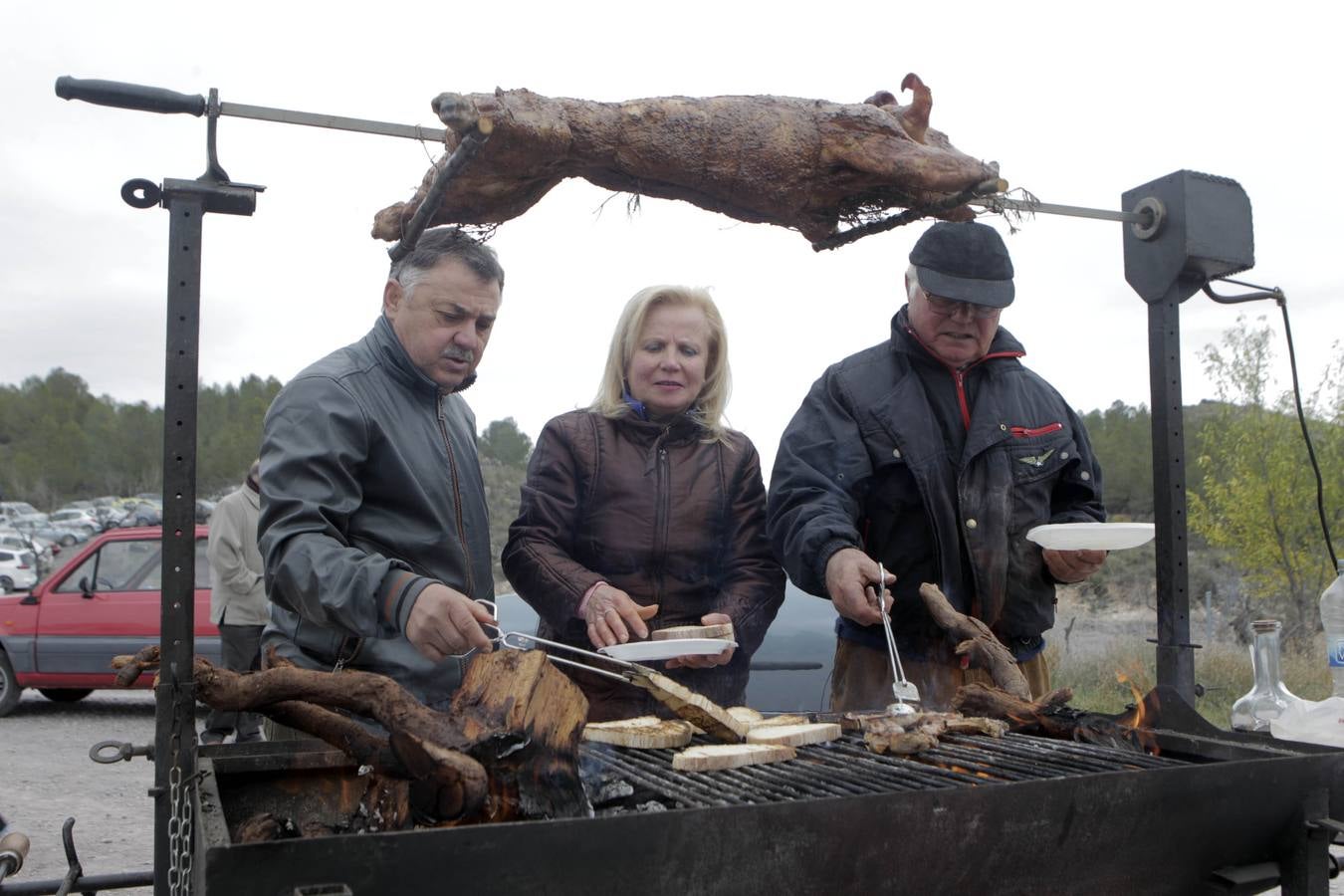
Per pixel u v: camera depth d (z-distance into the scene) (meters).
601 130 2.04
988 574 2.88
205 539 8.11
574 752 1.78
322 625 2.06
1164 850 1.88
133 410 86.06
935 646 2.98
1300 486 10.68
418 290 2.39
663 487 2.96
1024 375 3.09
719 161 2.14
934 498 2.90
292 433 2.21
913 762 2.16
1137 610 16.31
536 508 2.94
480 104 1.80
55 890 1.97
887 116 2.24
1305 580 10.75
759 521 3.12
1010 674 2.55
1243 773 1.93
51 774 6.50
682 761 2.06
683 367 2.97
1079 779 1.79
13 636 8.59
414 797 1.65
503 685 1.76
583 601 2.66
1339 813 2.04
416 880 1.36
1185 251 2.61
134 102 1.72
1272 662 2.98
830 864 1.59
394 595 1.92
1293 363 2.80
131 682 1.76
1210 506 11.77
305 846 1.31
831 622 4.61
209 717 5.77
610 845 1.45
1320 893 1.99
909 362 3.04
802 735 2.33
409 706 1.68
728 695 3.00
